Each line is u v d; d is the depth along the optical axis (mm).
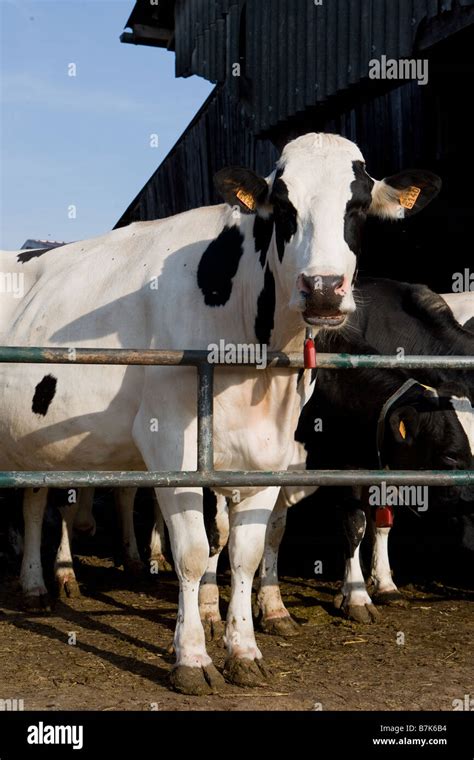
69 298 4434
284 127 8555
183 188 11281
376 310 5824
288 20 8195
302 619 5051
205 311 3859
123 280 4227
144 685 3736
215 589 4707
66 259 4773
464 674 3951
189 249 4031
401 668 4043
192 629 3729
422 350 5672
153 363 3445
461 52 6875
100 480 3342
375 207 3803
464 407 4590
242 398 3775
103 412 4168
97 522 8312
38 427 4426
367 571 6285
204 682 3637
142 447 3957
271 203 3609
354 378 5078
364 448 5223
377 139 8445
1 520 7043
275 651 4352
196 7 10219
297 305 3232
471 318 6426
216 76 9664
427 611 5281
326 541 7383
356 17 7266
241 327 3854
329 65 7602
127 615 5070
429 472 3645
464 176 8156
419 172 3695
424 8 6488
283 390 3816
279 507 4957
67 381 4270
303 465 5281
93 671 3930
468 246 8188
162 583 6031
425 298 5809
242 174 3543
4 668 3965
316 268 3197
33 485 3273
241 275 3818
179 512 3740
